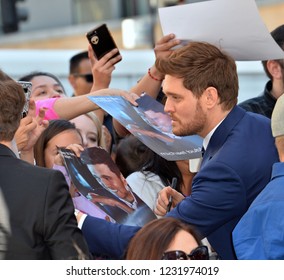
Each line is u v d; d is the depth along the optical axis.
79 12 25.66
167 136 5.45
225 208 5.03
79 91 9.21
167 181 5.93
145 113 5.63
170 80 5.18
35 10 25.47
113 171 5.23
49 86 8.04
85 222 5.04
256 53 5.62
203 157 5.29
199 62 5.15
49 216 4.34
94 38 6.52
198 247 4.13
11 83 4.56
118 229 4.98
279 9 19.17
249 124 5.24
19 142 5.34
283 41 6.59
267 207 4.49
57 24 25.70
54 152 5.69
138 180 5.87
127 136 6.39
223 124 5.20
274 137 4.79
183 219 5.05
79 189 5.05
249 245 4.52
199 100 5.16
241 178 5.03
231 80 5.21
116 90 5.86
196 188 5.09
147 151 5.96
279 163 4.66
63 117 5.89
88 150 5.26
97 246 5.01
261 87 11.89
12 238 4.30
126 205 5.13
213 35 5.66
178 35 5.81
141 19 19.70
